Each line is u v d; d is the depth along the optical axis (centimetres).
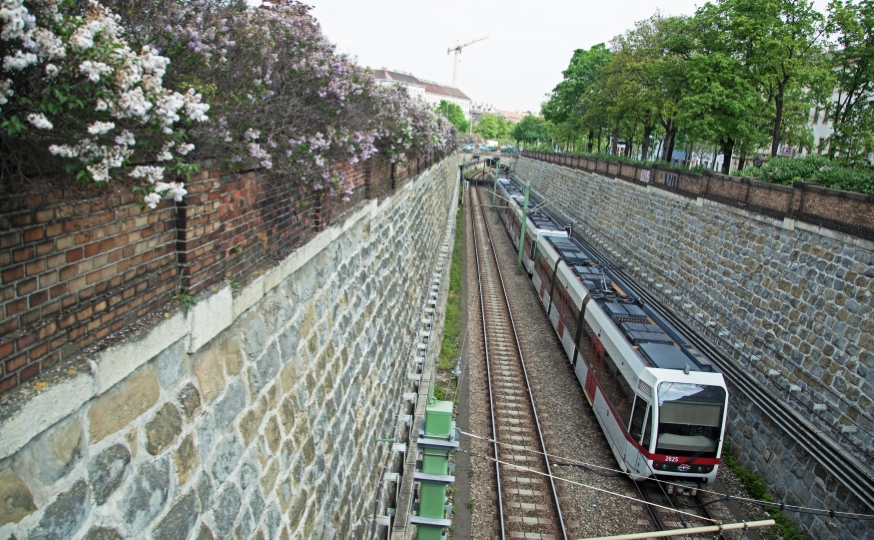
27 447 274
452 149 3812
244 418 478
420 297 1638
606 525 1062
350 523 738
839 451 1022
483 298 2381
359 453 800
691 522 1091
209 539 411
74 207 309
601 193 3291
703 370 1162
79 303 317
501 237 3769
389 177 1244
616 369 1301
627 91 3011
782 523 1105
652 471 1110
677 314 1858
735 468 1262
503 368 1709
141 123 328
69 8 327
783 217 1454
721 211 1800
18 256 275
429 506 772
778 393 1302
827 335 1214
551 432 1376
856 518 961
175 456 382
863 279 1153
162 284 387
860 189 1398
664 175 2344
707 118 2150
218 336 452
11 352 270
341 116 778
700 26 2402
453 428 769
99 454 320
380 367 983
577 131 4781
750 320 1505
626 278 2295
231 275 477
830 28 2006
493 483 1162
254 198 519
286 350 577
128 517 335
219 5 602
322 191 693
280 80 671
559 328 1911
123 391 341
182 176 393
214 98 519
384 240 1122
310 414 619
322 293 705
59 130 296
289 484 549
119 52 303
